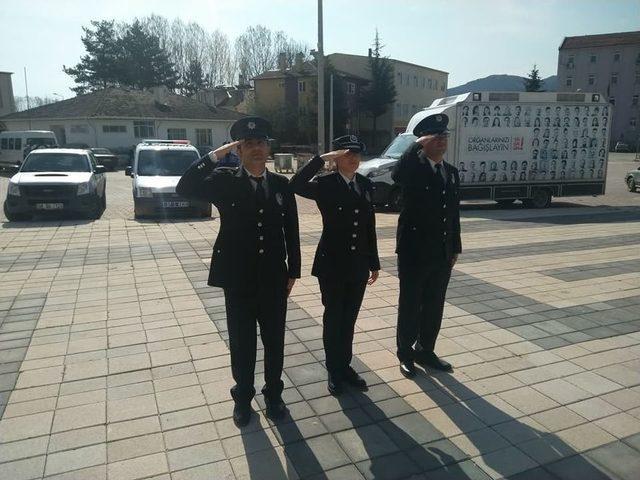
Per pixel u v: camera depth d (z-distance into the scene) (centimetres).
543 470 300
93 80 5559
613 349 465
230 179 332
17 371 419
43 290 642
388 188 1352
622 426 343
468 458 310
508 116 1371
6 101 4938
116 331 505
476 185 1379
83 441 325
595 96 1430
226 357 446
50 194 1144
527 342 480
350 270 370
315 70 5059
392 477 293
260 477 293
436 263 400
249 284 334
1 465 302
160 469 299
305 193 365
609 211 1428
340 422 348
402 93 6550
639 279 695
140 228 1080
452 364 433
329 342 382
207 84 6575
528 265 774
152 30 6359
